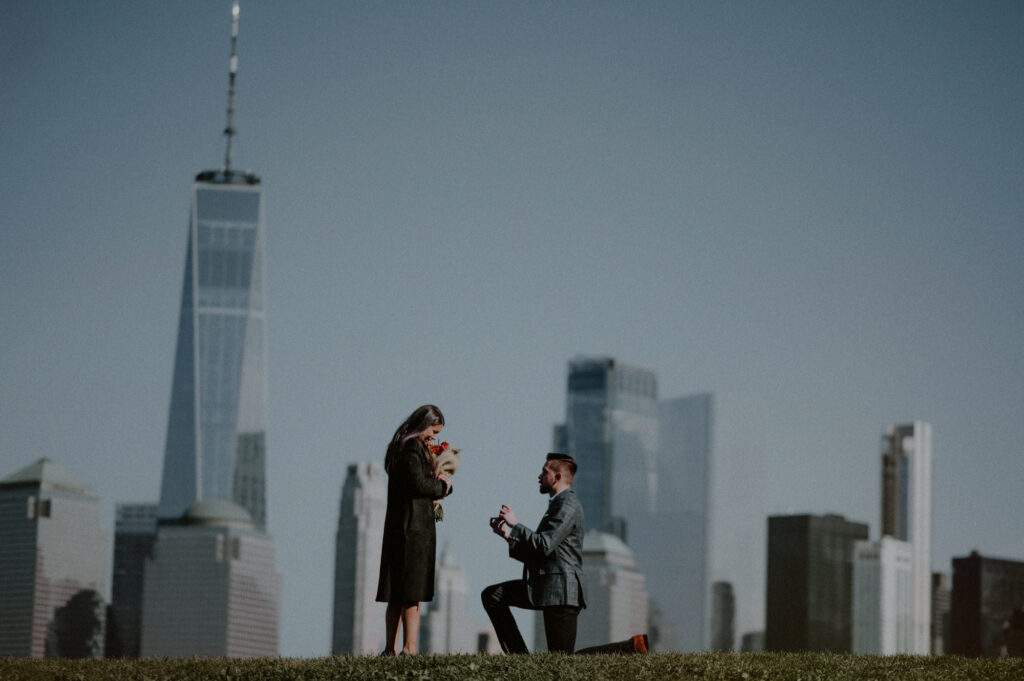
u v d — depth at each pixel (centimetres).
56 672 2309
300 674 2191
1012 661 2598
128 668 2338
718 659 2392
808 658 2483
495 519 2356
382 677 2139
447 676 2141
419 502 2264
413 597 2244
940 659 2578
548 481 2384
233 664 2348
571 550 2338
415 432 2273
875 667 2412
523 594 2364
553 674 2167
